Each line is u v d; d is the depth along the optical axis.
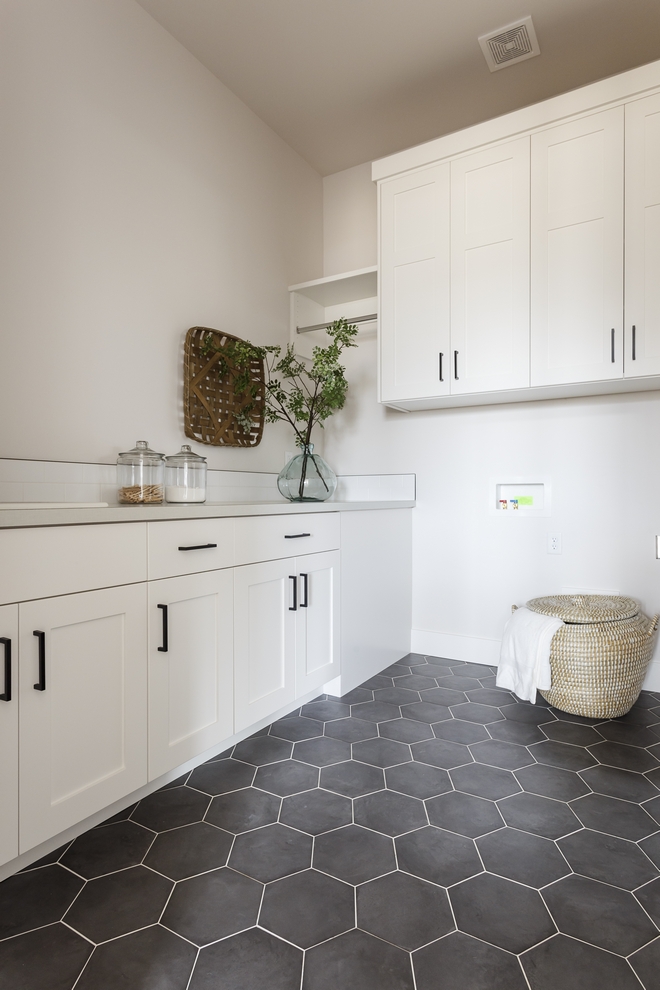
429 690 2.57
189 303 2.46
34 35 1.84
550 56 2.46
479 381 2.48
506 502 2.87
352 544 2.56
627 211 2.18
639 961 1.09
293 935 1.15
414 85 2.67
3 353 1.76
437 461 3.04
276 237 3.03
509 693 2.54
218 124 2.63
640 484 2.55
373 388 3.23
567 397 2.67
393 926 1.17
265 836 1.48
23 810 1.27
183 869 1.35
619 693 2.16
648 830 1.51
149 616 1.58
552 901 1.25
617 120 2.20
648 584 2.54
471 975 1.06
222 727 1.83
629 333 2.17
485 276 2.47
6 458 1.76
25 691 1.27
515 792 1.70
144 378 2.24
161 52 2.32
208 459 2.58
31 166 1.83
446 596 3.04
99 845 1.45
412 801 1.65
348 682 2.53
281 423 3.07
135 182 2.21
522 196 2.38
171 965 1.08
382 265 2.72
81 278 2.00
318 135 3.06
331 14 2.25
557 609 2.30
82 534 1.40
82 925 1.18
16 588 1.25
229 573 1.86
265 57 2.49
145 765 1.57
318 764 1.87
